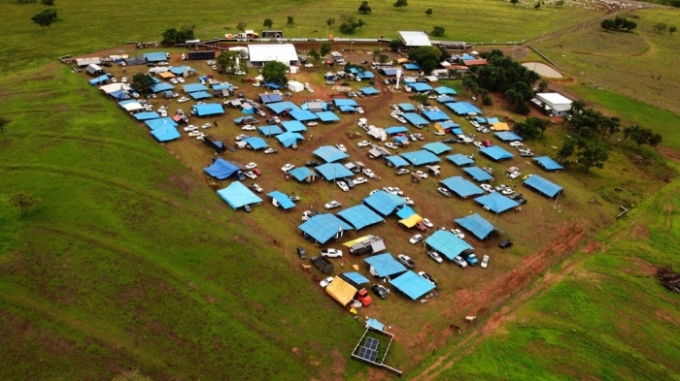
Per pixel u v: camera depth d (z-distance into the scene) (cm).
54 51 15125
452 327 6731
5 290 6588
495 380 5941
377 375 5953
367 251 7981
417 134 12381
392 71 16000
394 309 6950
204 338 6159
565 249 8631
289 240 8100
